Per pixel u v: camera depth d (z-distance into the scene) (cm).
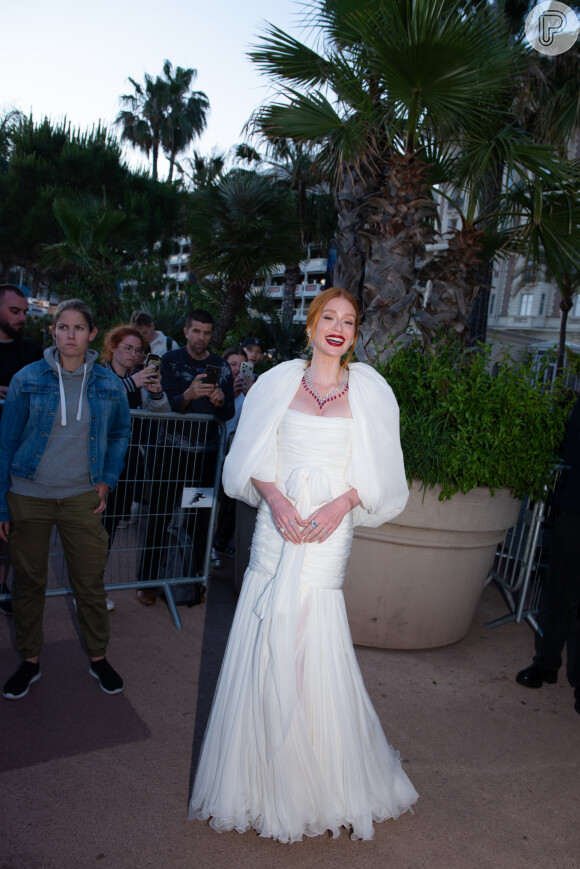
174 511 384
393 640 347
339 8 416
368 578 335
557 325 3164
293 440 196
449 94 395
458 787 237
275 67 451
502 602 448
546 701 312
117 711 269
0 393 340
